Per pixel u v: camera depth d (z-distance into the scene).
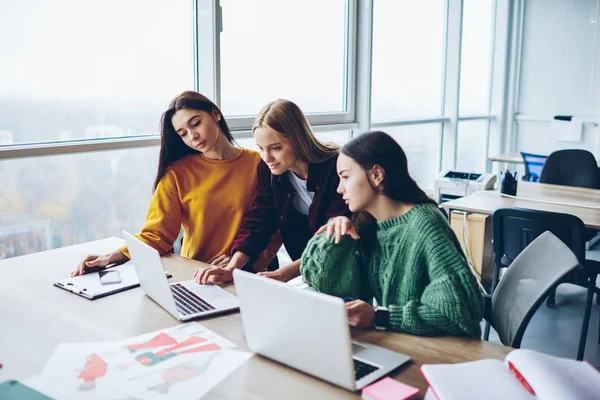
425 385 1.14
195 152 2.25
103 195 2.60
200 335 1.39
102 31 2.48
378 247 1.59
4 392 1.09
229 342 1.35
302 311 1.12
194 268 2.00
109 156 2.58
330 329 1.08
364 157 1.48
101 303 1.64
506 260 2.96
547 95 6.11
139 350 1.30
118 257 2.02
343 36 3.84
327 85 3.76
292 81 3.46
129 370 1.20
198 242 2.24
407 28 4.51
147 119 2.72
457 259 1.42
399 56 4.47
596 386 1.00
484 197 3.47
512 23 5.98
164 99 2.78
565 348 2.95
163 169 2.22
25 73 2.24
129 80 2.61
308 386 1.13
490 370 1.09
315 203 1.98
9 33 2.18
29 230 2.35
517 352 1.10
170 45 2.77
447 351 1.30
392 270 1.53
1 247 2.27
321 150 1.96
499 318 1.71
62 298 1.68
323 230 1.71
